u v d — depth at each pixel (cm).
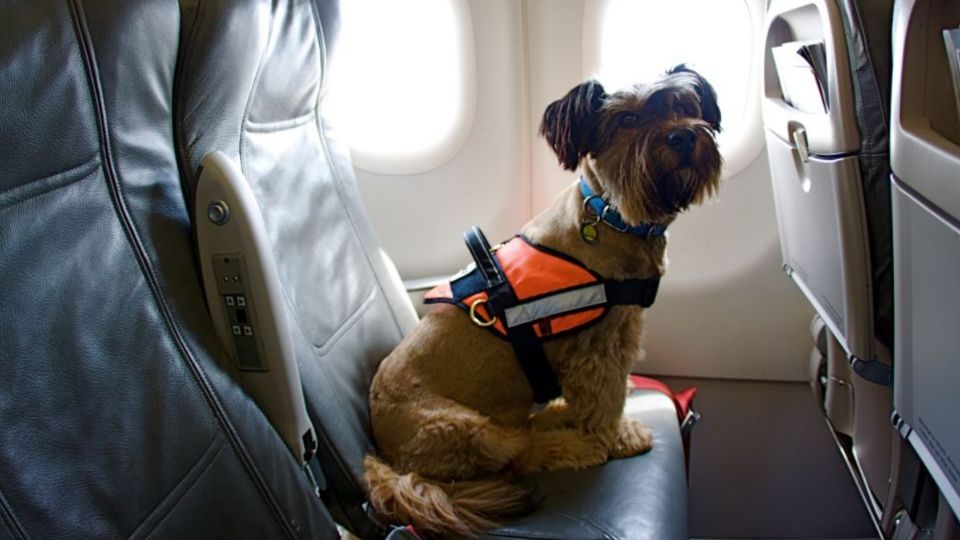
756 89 162
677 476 132
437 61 173
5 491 58
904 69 78
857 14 90
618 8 163
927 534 102
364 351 139
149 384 75
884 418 118
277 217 116
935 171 71
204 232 86
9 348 60
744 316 183
